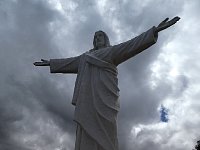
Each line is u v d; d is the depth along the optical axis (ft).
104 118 90.48
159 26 90.79
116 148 89.40
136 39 93.86
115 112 92.99
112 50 97.50
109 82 95.81
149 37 90.79
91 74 97.66
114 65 99.09
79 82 98.32
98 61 97.40
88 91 95.35
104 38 107.24
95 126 90.12
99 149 88.07
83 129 90.22
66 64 107.14
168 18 90.17
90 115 91.71
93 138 88.33
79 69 101.81
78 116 91.61
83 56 103.65
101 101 92.68
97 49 106.32
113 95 94.84
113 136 89.76
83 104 93.30
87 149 88.22
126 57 97.25
